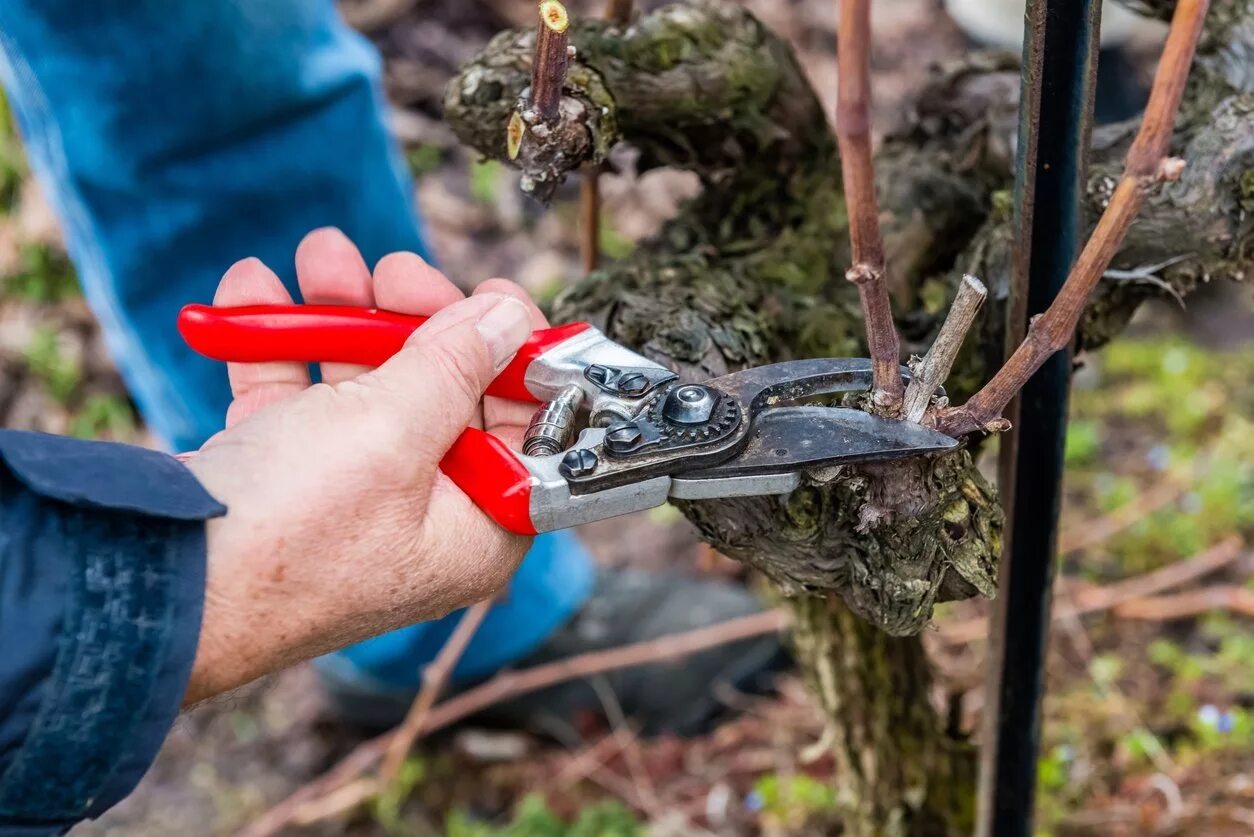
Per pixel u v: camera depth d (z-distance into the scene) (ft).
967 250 3.54
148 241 5.18
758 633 6.67
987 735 3.73
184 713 2.81
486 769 6.57
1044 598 3.41
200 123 4.89
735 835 6.00
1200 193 3.06
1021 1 9.26
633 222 9.26
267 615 2.61
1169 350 8.61
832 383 2.86
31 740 2.24
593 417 3.03
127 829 6.39
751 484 2.70
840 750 4.70
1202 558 7.13
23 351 8.39
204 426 5.72
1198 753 5.77
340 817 6.36
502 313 2.96
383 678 6.43
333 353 3.29
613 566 7.64
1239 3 3.32
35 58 4.74
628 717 6.63
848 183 2.04
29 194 9.00
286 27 4.84
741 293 3.48
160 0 4.53
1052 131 2.72
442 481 2.95
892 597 2.83
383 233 5.65
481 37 10.26
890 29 10.84
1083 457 8.00
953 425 2.57
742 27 3.41
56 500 2.31
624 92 3.28
